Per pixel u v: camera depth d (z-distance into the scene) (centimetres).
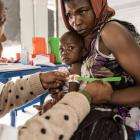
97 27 93
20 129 59
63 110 61
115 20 91
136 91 83
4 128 56
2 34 68
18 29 338
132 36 88
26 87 100
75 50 113
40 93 103
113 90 85
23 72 188
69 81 92
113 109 87
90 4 95
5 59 238
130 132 83
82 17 96
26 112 291
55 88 103
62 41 125
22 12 344
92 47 93
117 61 87
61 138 59
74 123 61
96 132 78
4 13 68
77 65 114
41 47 280
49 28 387
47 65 236
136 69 83
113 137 77
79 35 115
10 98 99
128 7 333
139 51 84
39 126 58
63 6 108
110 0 339
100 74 90
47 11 381
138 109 96
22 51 265
